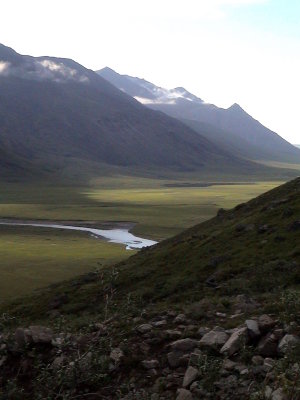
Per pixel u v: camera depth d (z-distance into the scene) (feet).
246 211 225.97
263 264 119.75
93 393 38.70
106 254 354.13
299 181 232.32
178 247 181.57
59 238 455.63
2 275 266.77
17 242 423.64
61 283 192.44
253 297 72.33
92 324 47.65
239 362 42.16
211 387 38.11
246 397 36.09
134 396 39.04
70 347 44.39
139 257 204.44
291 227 145.79
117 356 47.14
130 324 53.67
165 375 44.09
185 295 110.83
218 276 122.52
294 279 98.07
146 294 127.75
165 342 50.03
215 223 236.02
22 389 40.42
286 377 32.73
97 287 149.07
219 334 47.88
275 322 47.75
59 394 36.17
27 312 149.89
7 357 50.47
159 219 572.10
